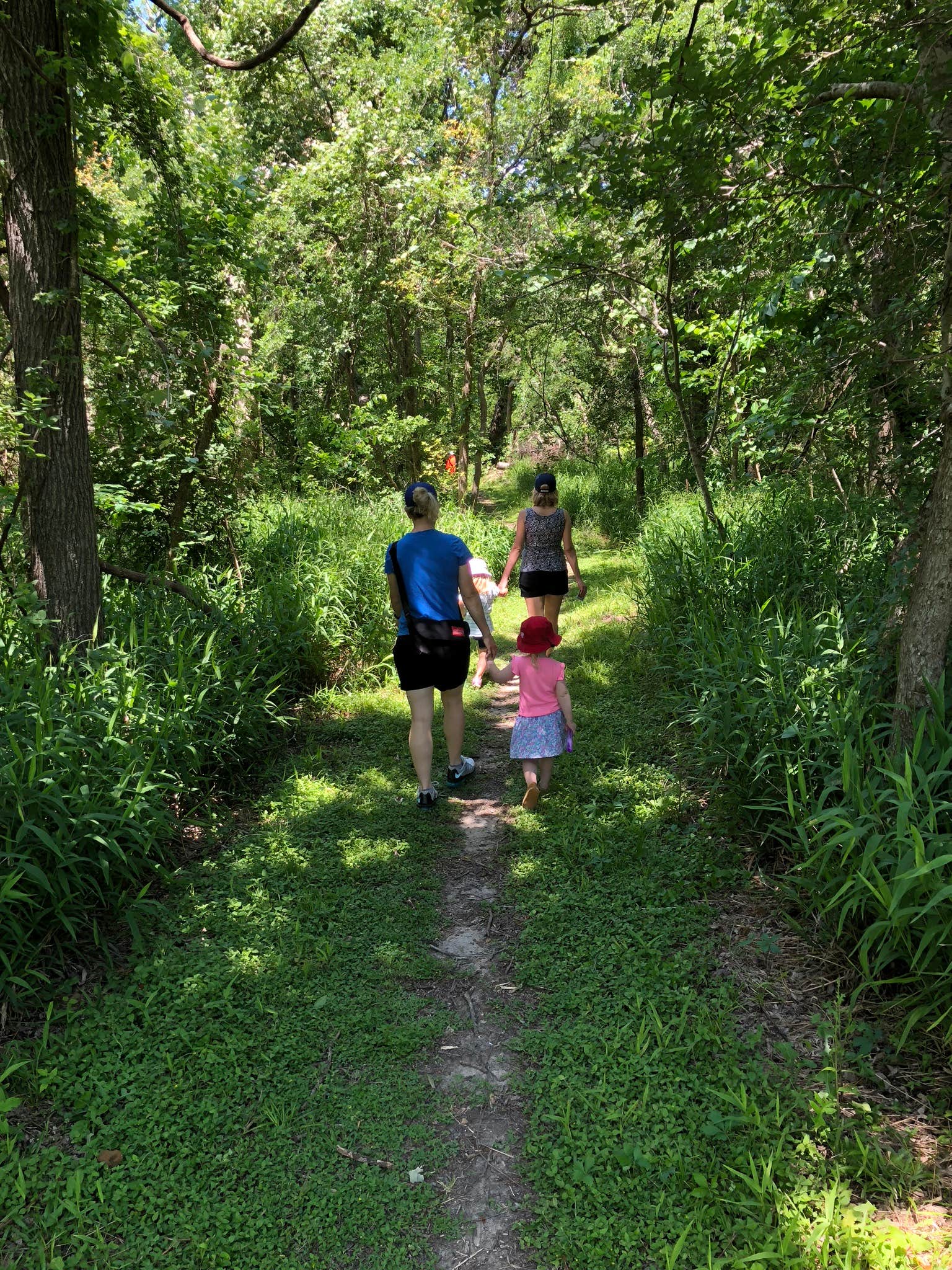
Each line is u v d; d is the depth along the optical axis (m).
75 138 5.79
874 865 2.92
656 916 3.63
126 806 3.69
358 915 3.80
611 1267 2.14
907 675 3.44
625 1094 2.69
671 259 6.45
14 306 4.62
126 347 7.05
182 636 5.16
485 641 4.87
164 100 6.14
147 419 6.73
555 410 25.16
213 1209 2.34
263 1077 2.82
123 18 5.57
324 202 13.31
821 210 5.39
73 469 4.77
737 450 10.02
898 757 3.39
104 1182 2.40
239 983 3.27
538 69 11.59
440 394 16.67
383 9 13.92
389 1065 2.91
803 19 3.62
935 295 4.69
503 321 9.33
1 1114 2.56
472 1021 3.16
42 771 3.45
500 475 29.52
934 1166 2.34
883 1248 2.07
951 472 3.21
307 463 12.99
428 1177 2.47
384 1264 2.20
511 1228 2.31
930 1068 2.68
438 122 14.59
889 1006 2.87
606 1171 2.42
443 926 3.82
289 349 14.22
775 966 3.23
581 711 6.12
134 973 3.26
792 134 4.68
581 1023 3.04
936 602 3.31
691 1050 2.83
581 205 5.01
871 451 5.98
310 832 4.56
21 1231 2.23
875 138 4.48
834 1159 2.35
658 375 10.20
